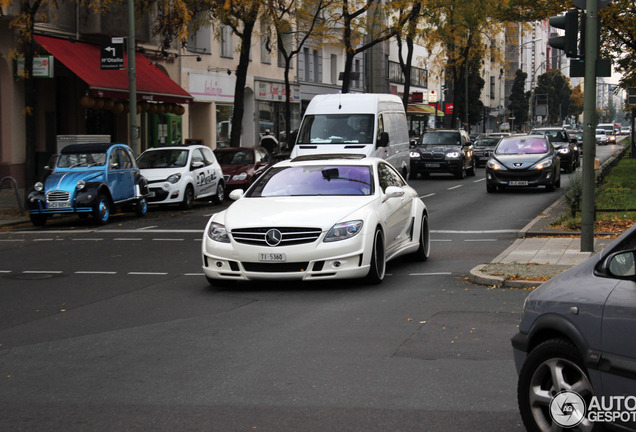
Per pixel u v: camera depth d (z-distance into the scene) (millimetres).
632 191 22391
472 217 19000
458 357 6535
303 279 9672
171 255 13617
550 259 11531
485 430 4820
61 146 23844
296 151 21984
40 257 13664
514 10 27125
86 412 5332
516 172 26047
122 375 6246
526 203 22500
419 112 69000
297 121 49312
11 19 24812
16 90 26750
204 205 24672
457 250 13562
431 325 7758
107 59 25234
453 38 47312
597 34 11406
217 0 27359
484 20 43656
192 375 6199
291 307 8875
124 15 29984
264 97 44062
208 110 39125
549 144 27344
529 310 4527
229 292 9953
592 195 11977
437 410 5219
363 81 60906
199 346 7141
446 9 41938
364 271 9797
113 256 13633
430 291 9656
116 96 27156
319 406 5359
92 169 19328
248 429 4930
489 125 112875
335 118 22297
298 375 6133
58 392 5820
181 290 10188
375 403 5395
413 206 12047
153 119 35031
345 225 9734
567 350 4207
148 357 6797
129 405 5469
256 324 8016
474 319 7969
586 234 12039
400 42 43469
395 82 69188
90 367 6512
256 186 11156
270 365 6441
